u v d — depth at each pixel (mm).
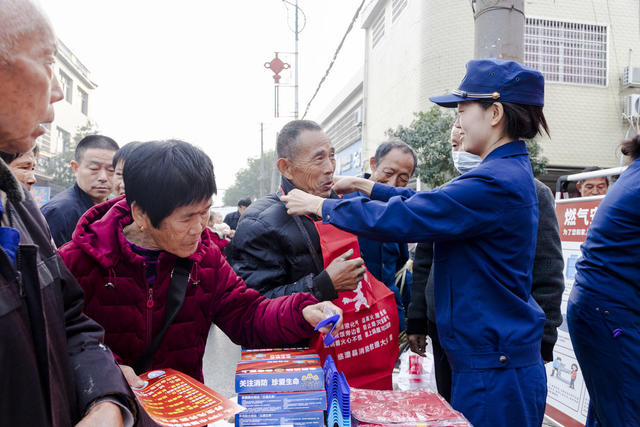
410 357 2506
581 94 9805
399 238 1491
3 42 701
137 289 1229
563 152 9766
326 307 1356
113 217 1236
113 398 851
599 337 2023
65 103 21516
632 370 1914
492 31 3070
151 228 1171
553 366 3006
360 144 15133
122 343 1249
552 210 2082
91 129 19203
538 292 2057
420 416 1199
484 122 1625
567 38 9750
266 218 1788
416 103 10367
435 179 7812
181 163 1105
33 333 727
